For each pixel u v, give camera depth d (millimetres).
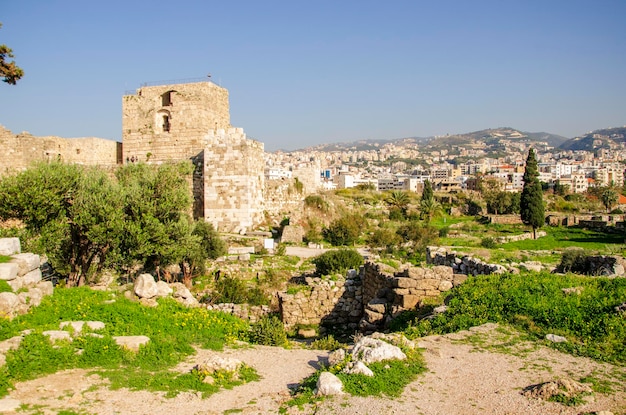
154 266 27625
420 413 9492
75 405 10133
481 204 115312
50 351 12289
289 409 9945
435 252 34062
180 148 52781
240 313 24703
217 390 11430
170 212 26328
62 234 23375
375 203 98062
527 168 72938
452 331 15250
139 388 11242
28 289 15680
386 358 12047
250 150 47250
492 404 9859
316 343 17156
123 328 15031
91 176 25672
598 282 18250
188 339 15672
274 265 36156
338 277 26141
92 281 25750
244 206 46469
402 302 19719
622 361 12219
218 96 55375
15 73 31766
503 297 16922
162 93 53625
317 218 59406
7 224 25953
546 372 11523
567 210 122688
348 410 9641
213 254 35469
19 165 48281
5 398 10273
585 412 9406
